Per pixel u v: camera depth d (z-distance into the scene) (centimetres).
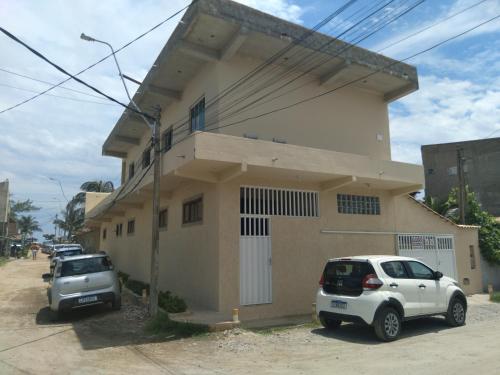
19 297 1570
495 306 1323
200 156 976
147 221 1848
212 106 1251
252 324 1036
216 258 1095
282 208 1219
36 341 891
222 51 1233
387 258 905
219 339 870
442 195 4119
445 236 1642
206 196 1195
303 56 1301
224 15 1112
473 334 888
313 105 1412
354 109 1514
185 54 1261
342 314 870
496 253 1786
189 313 1044
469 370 612
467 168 4022
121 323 1061
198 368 673
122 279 1950
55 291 1138
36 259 4622
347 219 1348
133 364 705
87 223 3142
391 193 1477
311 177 1222
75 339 908
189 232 1296
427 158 4259
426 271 970
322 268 1259
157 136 1128
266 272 1152
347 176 1215
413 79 1500
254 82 1292
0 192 4653
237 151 1027
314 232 1265
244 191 1162
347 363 675
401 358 694
